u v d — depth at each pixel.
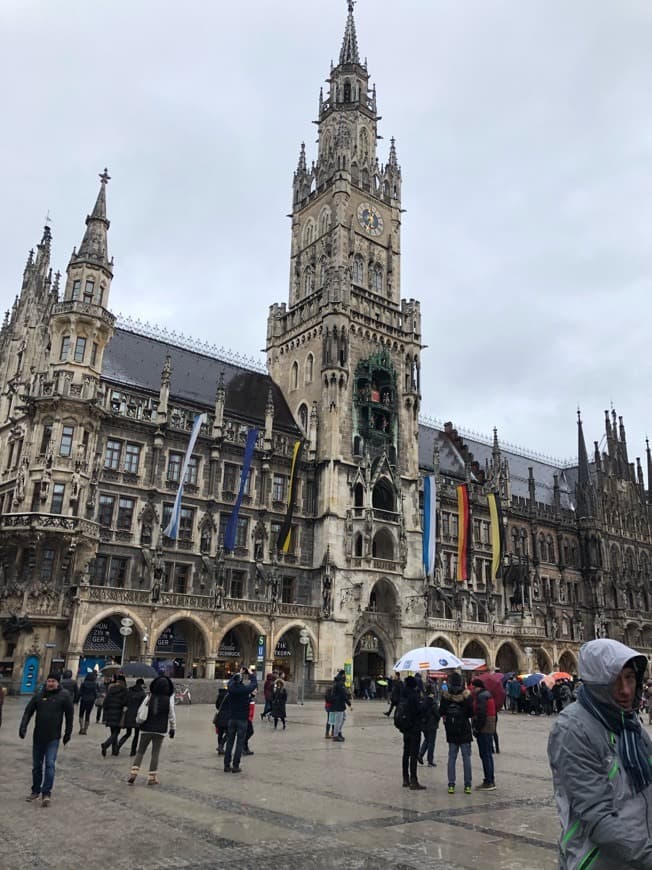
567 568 95.31
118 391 60.81
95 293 59.38
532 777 19.59
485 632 77.81
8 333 68.38
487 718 17.62
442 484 83.06
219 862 10.44
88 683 26.88
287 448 70.56
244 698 18.91
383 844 11.64
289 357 80.12
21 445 57.34
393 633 69.38
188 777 17.64
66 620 51.41
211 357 76.44
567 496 105.19
